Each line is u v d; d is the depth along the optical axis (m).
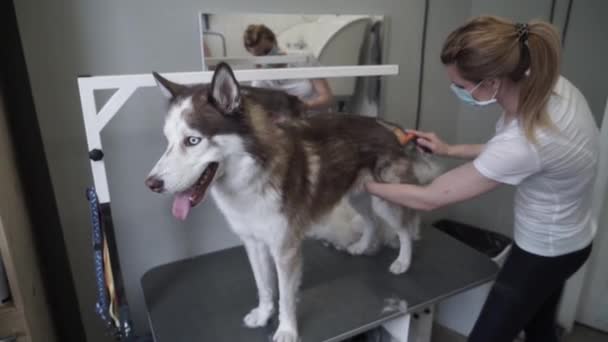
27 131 1.39
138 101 1.63
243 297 1.57
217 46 1.67
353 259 1.85
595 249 2.06
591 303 2.18
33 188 1.45
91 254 1.73
